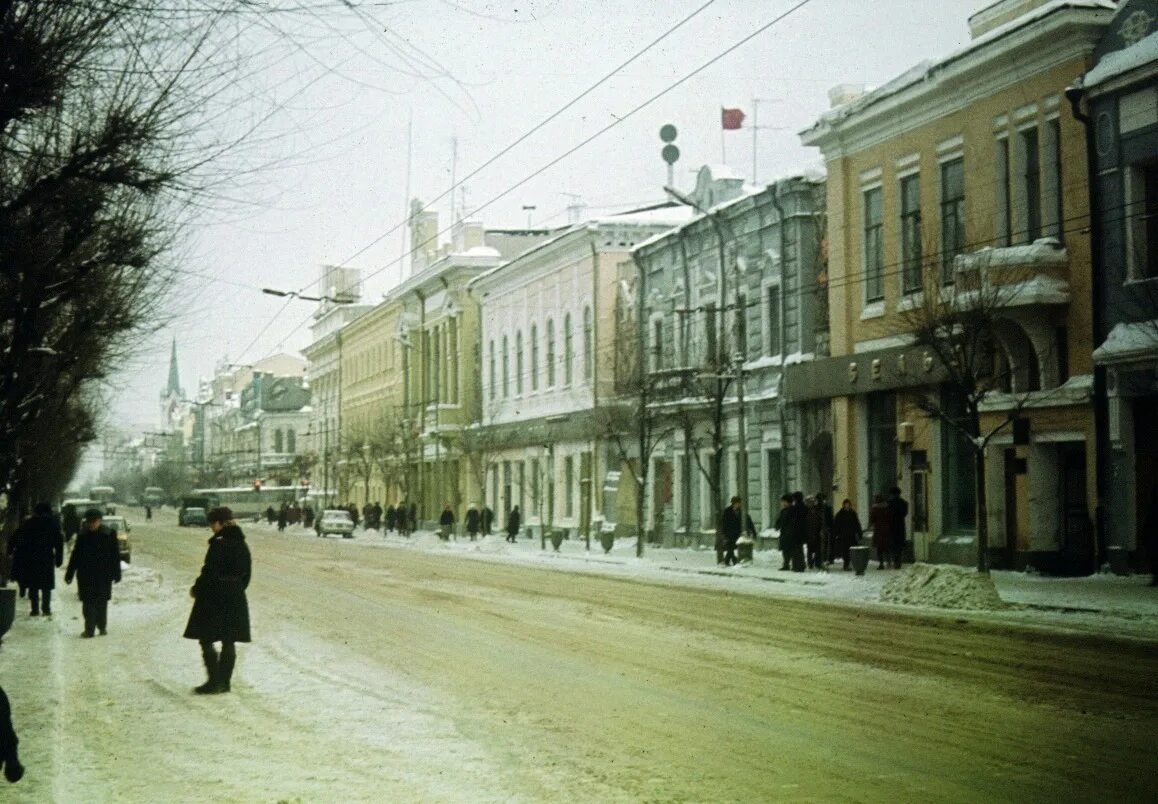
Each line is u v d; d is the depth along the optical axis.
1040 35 30.11
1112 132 28.58
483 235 81.12
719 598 27.72
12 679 16.00
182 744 11.77
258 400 147.50
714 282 46.62
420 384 84.50
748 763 10.43
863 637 19.53
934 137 34.62
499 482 70.56
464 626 22.44
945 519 34.28
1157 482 27.80
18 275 14.38
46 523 25.48
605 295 56.88
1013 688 14.07
